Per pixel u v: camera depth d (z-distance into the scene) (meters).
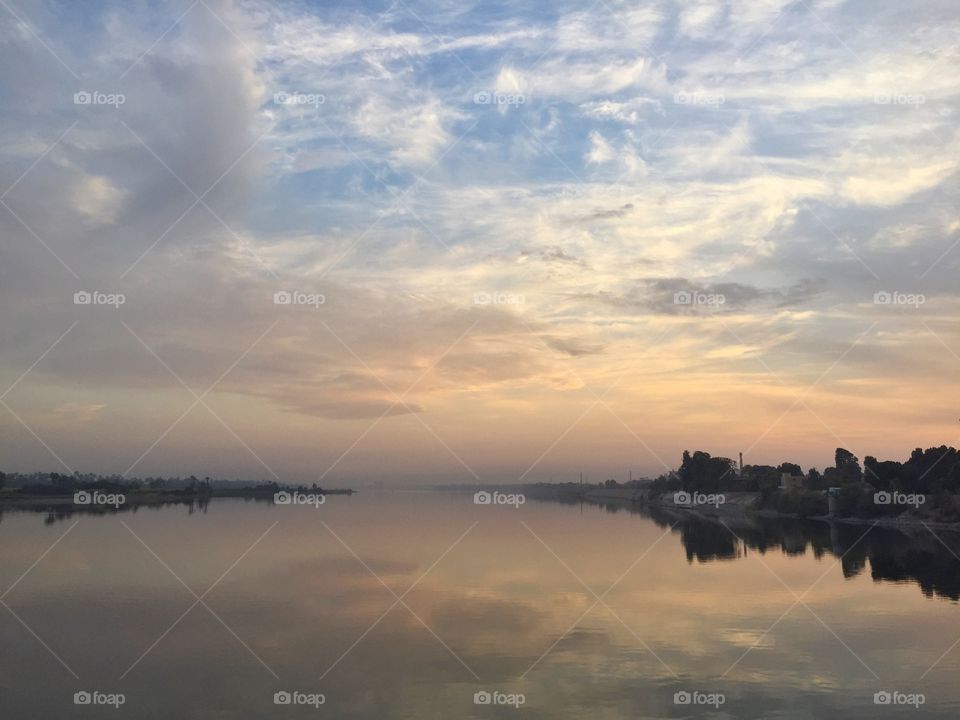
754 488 177.25
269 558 63.66
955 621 40.06
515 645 34.94
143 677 30.39
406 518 116.25
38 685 29.59
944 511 108.00
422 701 27.58
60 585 50.16
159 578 52.94
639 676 30.44
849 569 60.06
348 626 38.59
